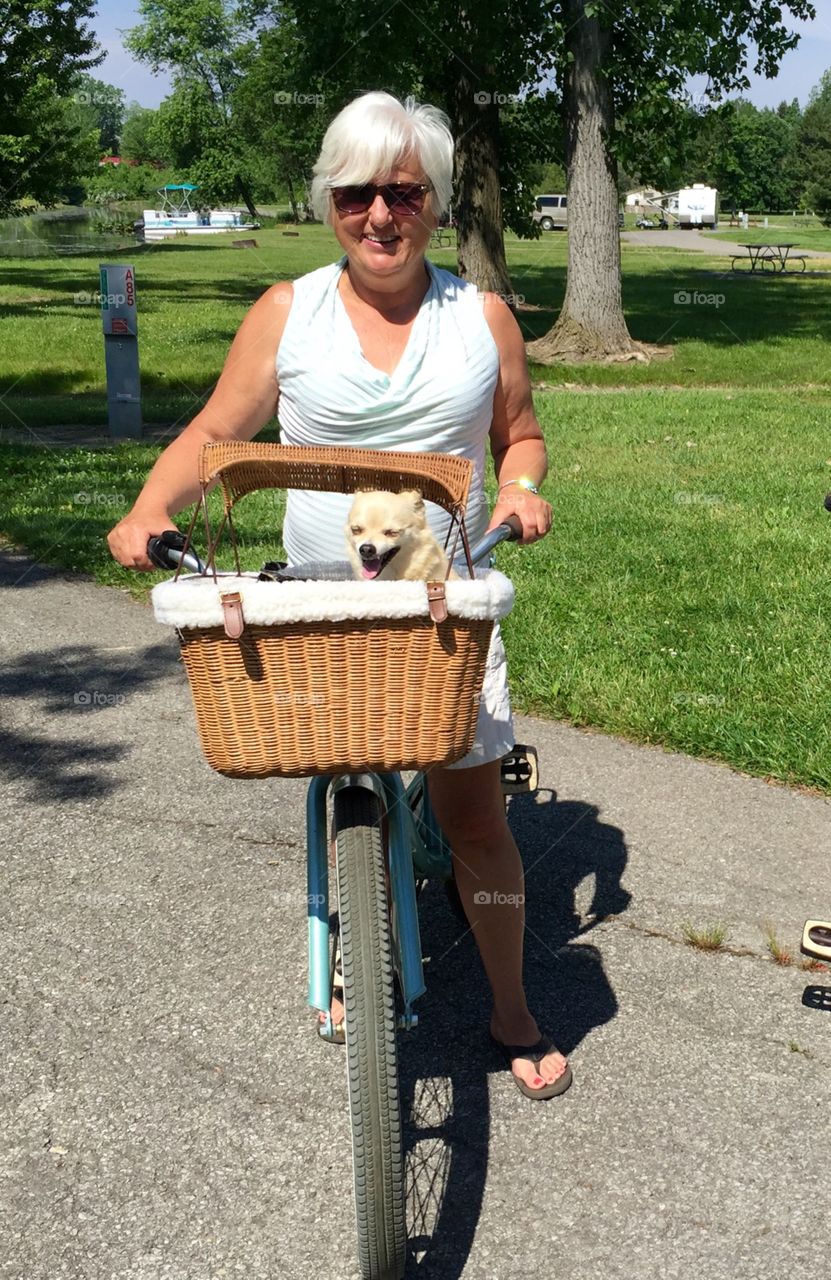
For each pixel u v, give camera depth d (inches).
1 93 1414.9
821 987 130.4
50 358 759.1
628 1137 108.0
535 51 839.1
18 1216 99.0
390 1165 85.5
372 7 802.2
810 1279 91.9
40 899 149.6
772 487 372.8
